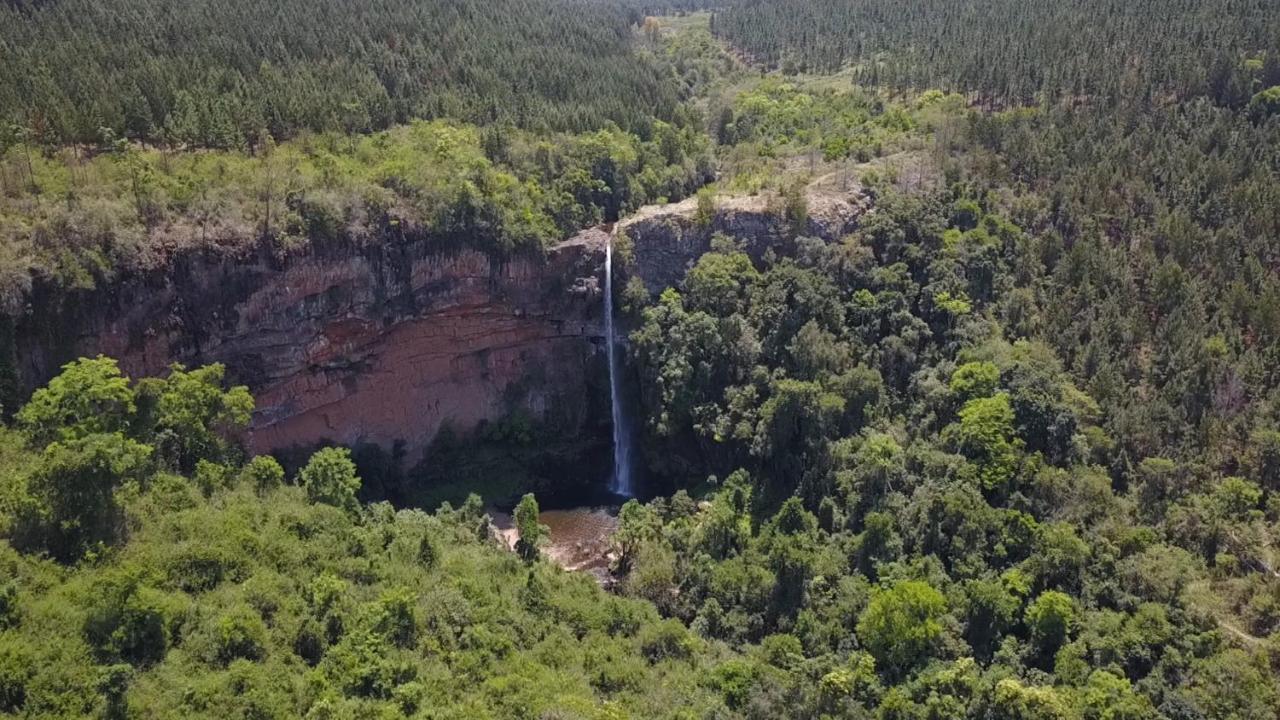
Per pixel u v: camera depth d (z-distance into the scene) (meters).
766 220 91.31
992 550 63.19
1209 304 75.50
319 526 61.06
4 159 70.12
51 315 65.06
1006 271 83.94
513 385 93.50
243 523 58.25
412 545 63.53
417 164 87.69
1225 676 53.00
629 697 53.34
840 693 54.47
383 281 82.50
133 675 45.34
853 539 67.44
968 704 54.09
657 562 69.19
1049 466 67.38
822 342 80.38
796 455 77.06
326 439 83.31
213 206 73.75
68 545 51.41
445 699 49.41
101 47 88.31
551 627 59.22
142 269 69.25
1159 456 66.94
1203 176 86.06
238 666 47.25
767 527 71.69
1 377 62.31
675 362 85.25
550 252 90.06
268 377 77.88
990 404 69.94
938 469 69.38
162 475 59.22
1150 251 80.81
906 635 57.22
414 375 88.19
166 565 52.06
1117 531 62.19
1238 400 67.88
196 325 72.88
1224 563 59.56
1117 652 55.28
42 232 65.50
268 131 87.19
